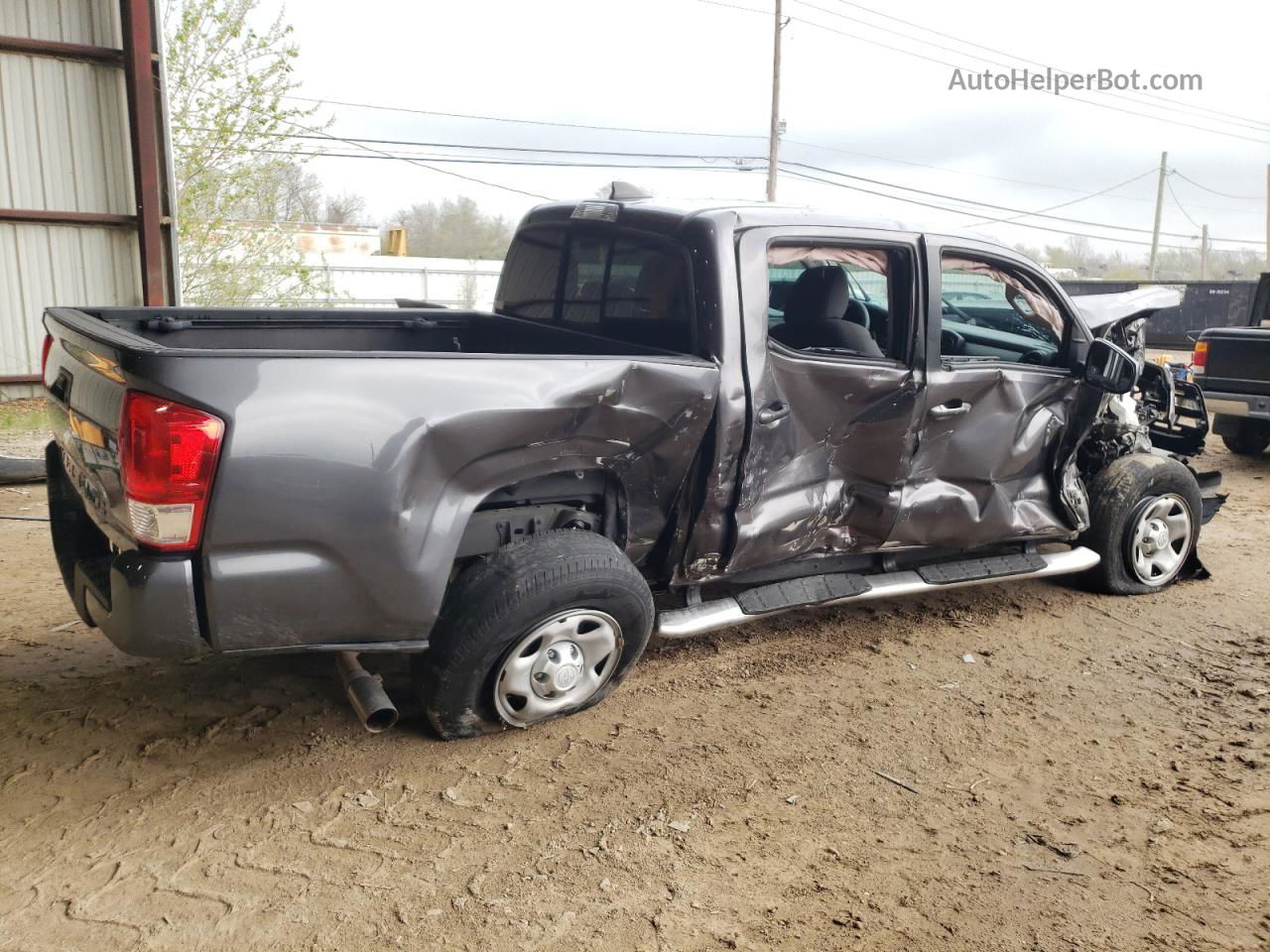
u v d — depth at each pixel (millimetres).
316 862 2818
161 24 10953
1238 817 3197
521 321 4637
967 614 4910
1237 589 5406
